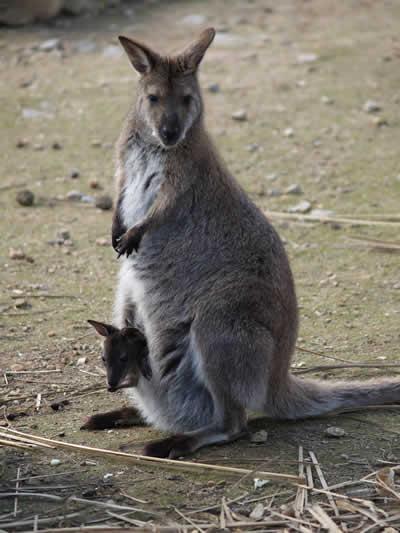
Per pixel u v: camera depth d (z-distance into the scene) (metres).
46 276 17.61
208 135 13.23
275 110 25.50
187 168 12.73
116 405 13.14
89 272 17.83
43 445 11.79
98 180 22.16
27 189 21.66
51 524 10.09
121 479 11.04
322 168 22.58
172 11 32.75
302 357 14.61
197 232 12.66
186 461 11.40
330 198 21.14
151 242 12.81
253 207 12.90
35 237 19.30
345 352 14.75
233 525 10.04
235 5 33.38
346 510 10.38
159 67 13.08
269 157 23.14
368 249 18.73
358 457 11.56
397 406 12.97
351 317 15.98
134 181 13.38
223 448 11.80
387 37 29.98
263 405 12.38
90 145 23.88
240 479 10.94
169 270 12.66
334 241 19.12
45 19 31.48
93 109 25.61
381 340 15.12
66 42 29.86
